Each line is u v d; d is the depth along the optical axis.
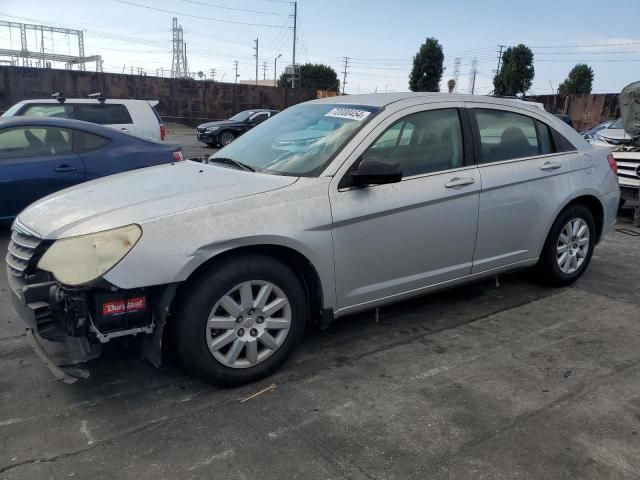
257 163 3.77
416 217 3.71
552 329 4.14
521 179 4.31
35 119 6.60
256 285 3.19
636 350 3.79
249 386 3.26
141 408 3.01
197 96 31.86
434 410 3.02
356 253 3.51
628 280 5.33
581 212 4.88
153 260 2.81
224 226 2.99
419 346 3.82
